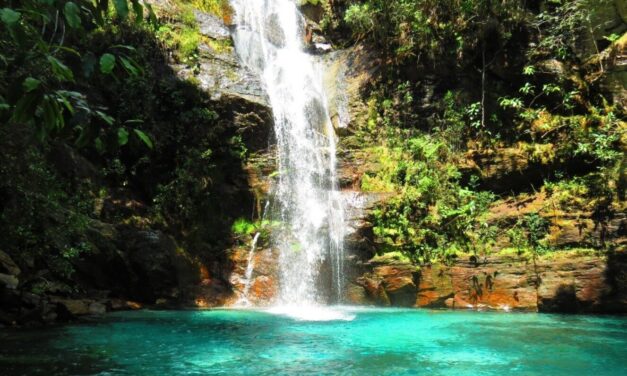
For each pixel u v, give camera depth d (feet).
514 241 44.73
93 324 30.45
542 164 48.49
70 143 43.93
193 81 53.62
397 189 50.72
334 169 54.29
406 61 58.03
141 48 52.26
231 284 45.50
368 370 19.53
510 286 41.93
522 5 53.67
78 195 41.45
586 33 51.39
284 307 43.45
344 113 58.70
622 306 38.78
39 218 32.94
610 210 42.98
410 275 44.37
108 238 40.19
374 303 44.34
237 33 65.92
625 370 19.70
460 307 42.75
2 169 28.94
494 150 50.34
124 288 40.96
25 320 29.50
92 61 10.25
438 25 56.08
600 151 44.93
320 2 74.49
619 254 40.29
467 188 49.93
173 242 44.78
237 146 52.24
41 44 9.99
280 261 46.60
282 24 73.31
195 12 63.21
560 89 50.14
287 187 52.01
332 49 71.05
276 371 19.26
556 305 39.70
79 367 19.47
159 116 51.62
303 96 60.80
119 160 48.06
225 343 24.84
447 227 46.83
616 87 49.42
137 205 46.16
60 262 34.30
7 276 30.12
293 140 55.98
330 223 47.70
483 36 53.42
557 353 22.88
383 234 46.88
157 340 25.43
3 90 10.57
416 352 22.95
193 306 42.50
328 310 40.63
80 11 10.80
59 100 9.71
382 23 60.44
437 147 51.78
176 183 48.47
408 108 56.59
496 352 23.08
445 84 56.13
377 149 54.95
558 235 43.68
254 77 58.34
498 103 52.60
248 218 50.16
